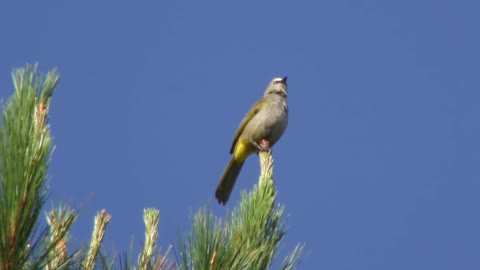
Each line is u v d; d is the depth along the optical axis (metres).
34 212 4.63
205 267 5.17
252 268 5.34
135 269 5.45
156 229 6.62
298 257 5.45
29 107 4.68
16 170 4.55
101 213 6.11
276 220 5.71
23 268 4.59
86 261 5.22
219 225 5.38
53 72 4.94
